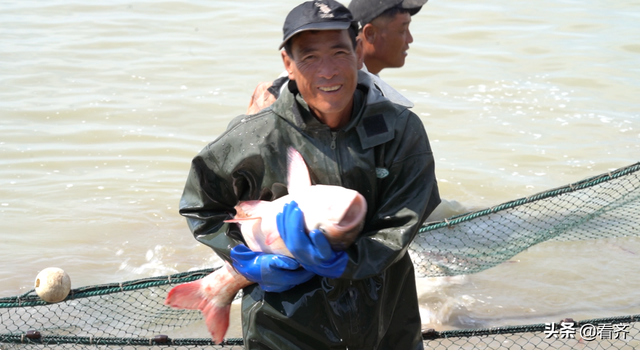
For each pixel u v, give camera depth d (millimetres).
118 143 7762
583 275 5418
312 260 2586
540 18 11617
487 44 10523
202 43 10602
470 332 4090
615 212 5512
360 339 2910
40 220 6305
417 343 3150
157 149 7637
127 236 6090
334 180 2795
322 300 2863
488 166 7176
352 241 2645
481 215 4480
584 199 5988
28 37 10773
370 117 2781
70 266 5602
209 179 2922
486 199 6539
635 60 9836
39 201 6629
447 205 6258
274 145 2812
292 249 2605
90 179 7031
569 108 8445
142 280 3836
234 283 3020
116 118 8273
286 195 2795
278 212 2701
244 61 9953
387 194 2854
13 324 4664
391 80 9273
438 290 5227
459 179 6910
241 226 2863
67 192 6797
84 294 3750
